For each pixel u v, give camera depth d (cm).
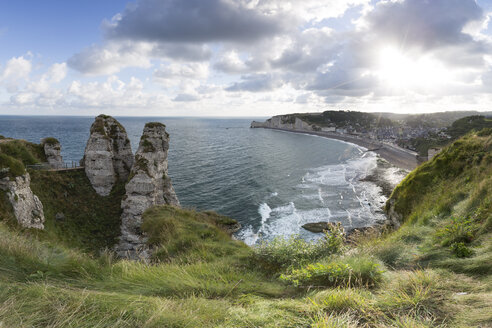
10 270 439
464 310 303
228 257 907
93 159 3181
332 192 6366
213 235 1239
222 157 10906
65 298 319
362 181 7531
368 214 4903
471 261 466
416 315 302
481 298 317
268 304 390
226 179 7319
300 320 319
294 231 4181
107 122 3500
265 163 9969
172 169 8262
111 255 688
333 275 485
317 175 8281
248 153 12300
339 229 805
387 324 296
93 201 3016
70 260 567
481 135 1363
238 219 4688
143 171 2928
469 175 1062
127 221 2755
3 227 918
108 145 3250
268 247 838
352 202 5612
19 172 1998
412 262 583
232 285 546
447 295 344
